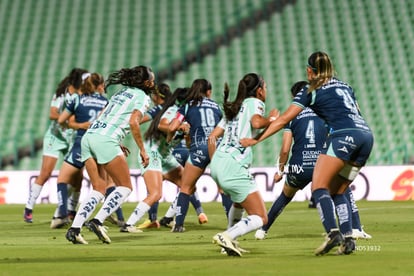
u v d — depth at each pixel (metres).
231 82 89.44
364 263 23.14
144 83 31.12
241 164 25.69
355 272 21.17
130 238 34.12
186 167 37.97
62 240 33.22
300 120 33.19
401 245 29.34
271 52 92.69
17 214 53.53
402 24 93.25
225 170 25.67
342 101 25.47
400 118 82.88
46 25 99.19
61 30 98.44
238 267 22.59
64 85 42.75
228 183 25.67
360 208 54.12
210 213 52.25
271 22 96.31
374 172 64.62
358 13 95.44
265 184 65.69
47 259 25.28
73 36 97.62
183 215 37.88
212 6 98.88
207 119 37.53
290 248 28.84
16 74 92.94
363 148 25.58
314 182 25.53
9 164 84.06
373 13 95.06
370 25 93.94
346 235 25.86
